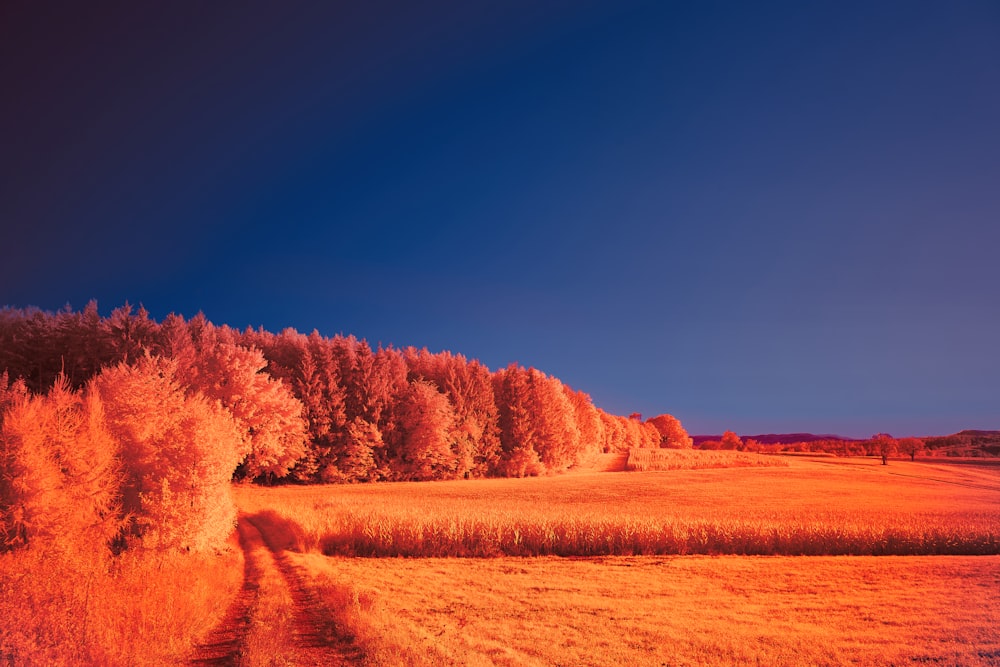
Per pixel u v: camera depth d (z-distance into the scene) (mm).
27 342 54906
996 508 45000
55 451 15695
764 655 12039
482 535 27859
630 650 12109
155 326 59750
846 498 52406
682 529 29344
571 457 103062
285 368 71000
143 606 10484
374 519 28234
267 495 48188
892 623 15031
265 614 12156
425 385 79500
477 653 10664
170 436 20719
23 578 10758
